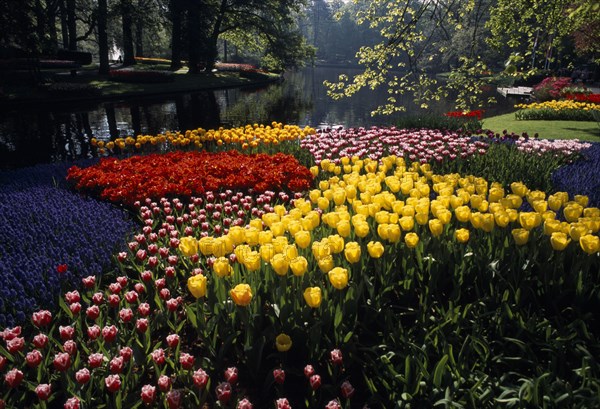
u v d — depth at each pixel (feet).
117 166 23.57
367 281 10.06
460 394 7.70
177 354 9.20
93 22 121.70
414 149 28.86
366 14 30.53
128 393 8.63
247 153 30.35
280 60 159.94
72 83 94.84
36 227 15.90
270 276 10.34
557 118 59.62
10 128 58.03
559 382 7.50
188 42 140.26
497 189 14.08
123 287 12.15
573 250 10.83
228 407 8.46
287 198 19.58
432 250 11.30
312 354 8.91
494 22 39.63
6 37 83.66
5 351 8.99
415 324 9.72
